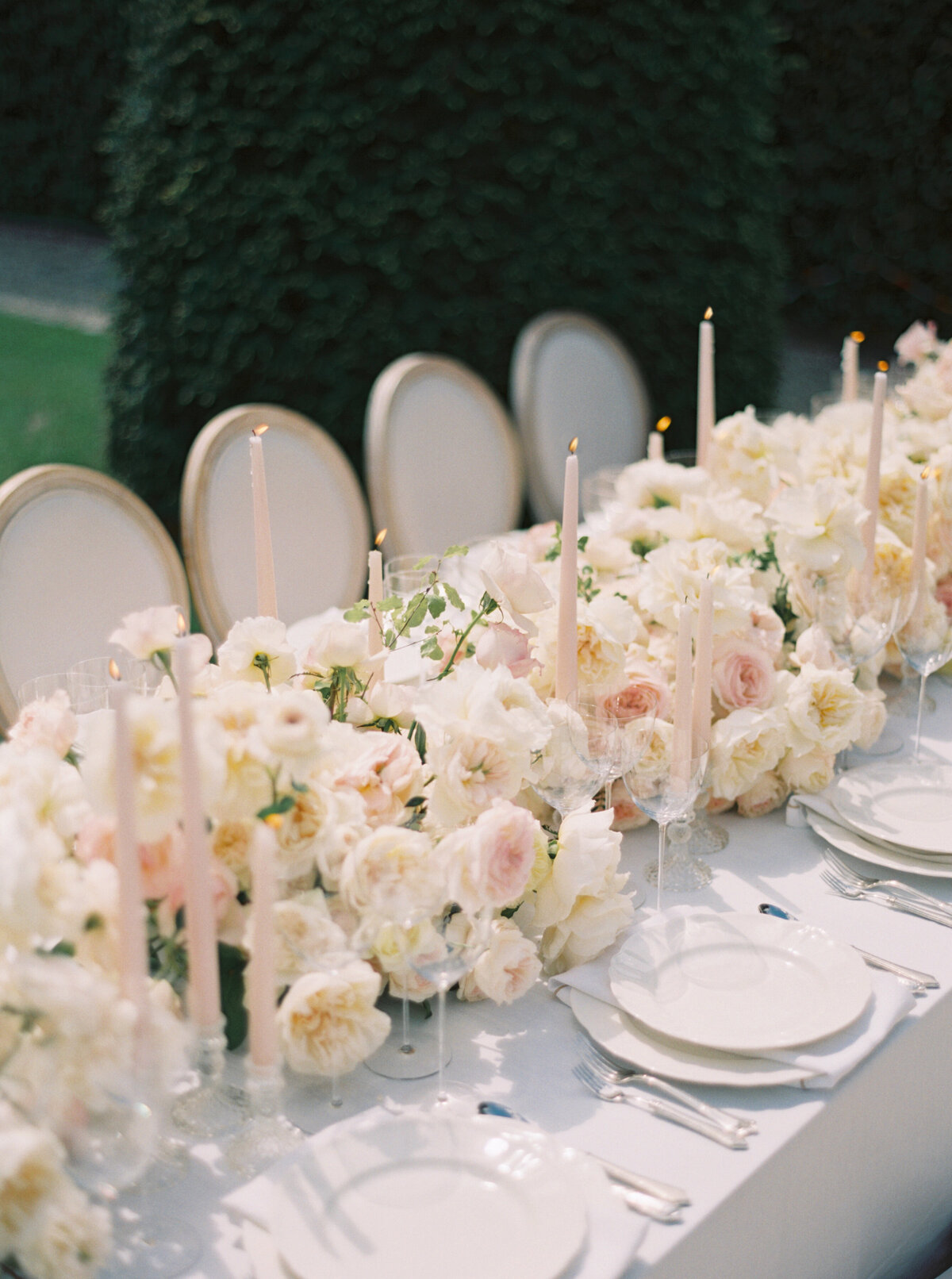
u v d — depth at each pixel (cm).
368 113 356
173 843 97
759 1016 119
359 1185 98
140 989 86
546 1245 92
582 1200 95
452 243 374
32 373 717
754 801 163
